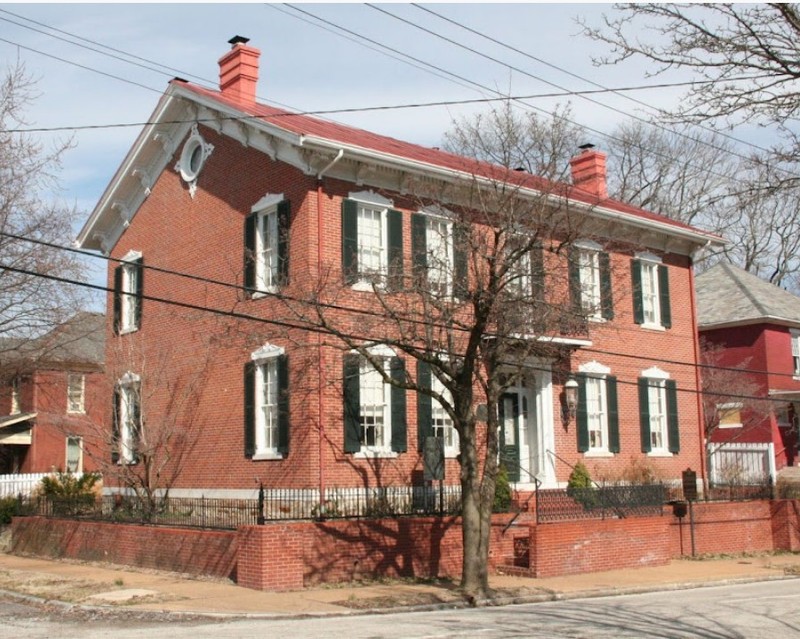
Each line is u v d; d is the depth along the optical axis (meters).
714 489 29.36
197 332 25.64
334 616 15.38
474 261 18.39
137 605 16.08
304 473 21.41
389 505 21.56
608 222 28.23
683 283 31.75
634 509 24.05
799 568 23.86
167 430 25.61
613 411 28.44
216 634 13.15
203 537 19.75
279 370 22.39
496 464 18.67
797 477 37.88
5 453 42.75
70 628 14.09
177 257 26.88
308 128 23.95
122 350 27.88
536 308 19.72
